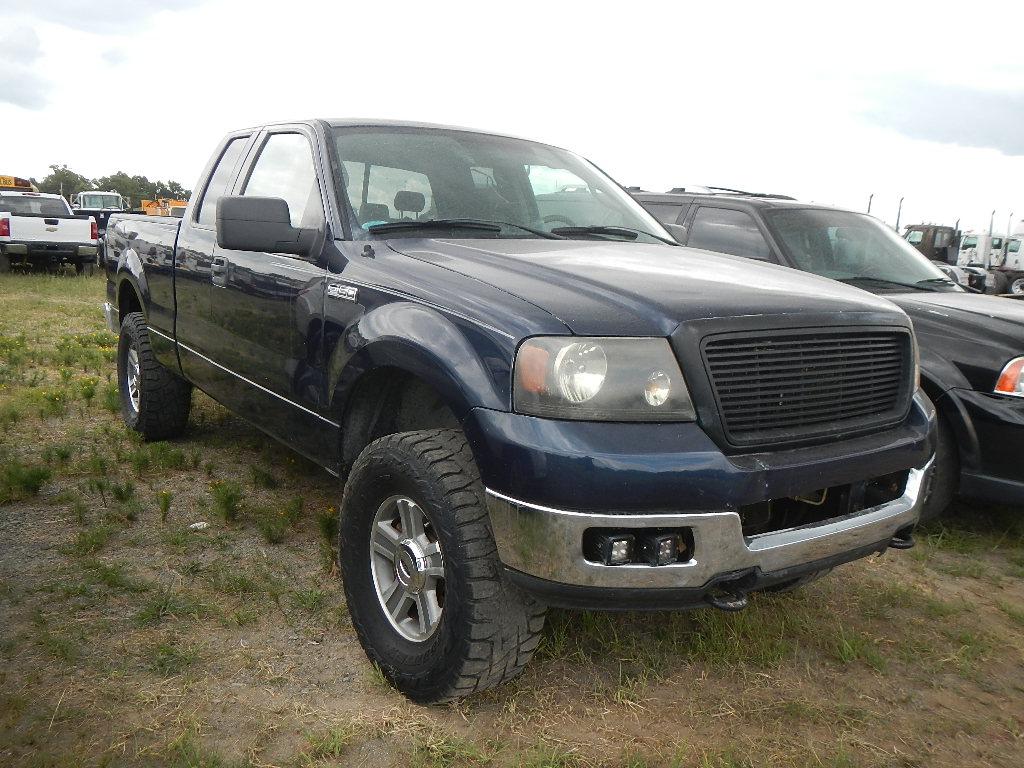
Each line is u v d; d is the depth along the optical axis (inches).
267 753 94.7
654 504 88.2
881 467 104.3
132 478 178.5
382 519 110.2
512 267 110.0
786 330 97.8
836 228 219.6
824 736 102.9
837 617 133.0
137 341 200.2
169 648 113.2
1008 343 160.7
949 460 165.3
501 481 91.5
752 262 136.9
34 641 114.3
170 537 148.6
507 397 92.9
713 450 91.1
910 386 113.7
